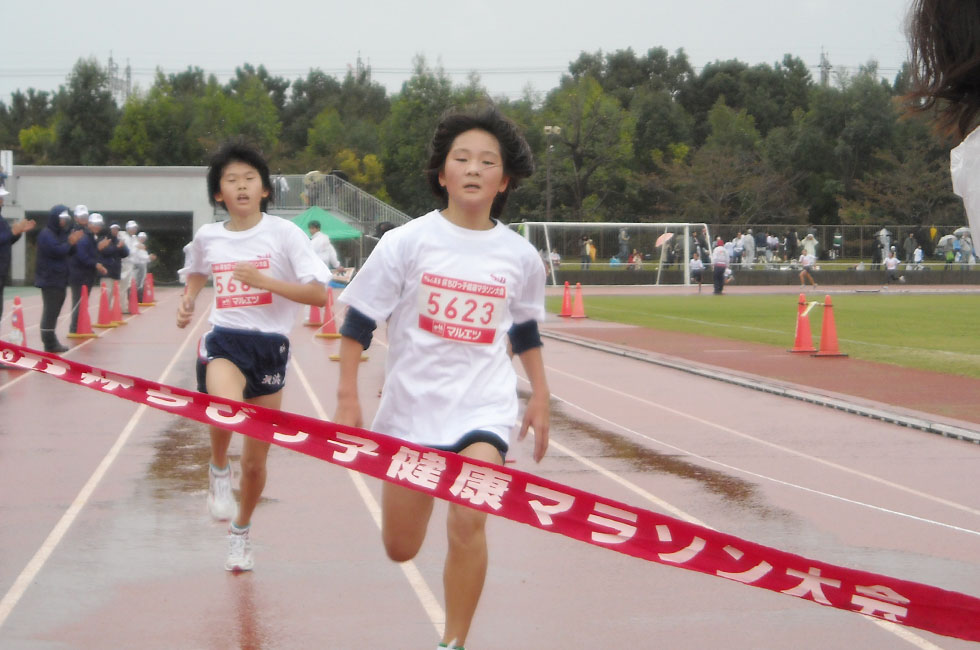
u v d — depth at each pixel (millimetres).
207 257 6449
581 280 53375
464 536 4207
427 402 4371
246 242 6305
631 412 12609
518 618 5391
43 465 9094
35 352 5016
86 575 6004
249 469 5863
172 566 6195
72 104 81188
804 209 77312
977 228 2145
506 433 4348
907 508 7883
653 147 83500
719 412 12633
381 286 4371
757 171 75938
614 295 45312
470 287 4359
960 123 2311
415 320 4410
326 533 6965
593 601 5676
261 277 5980
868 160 79625
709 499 8109
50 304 18203
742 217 75250
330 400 13297
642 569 6270
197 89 110750
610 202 78500
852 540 6969
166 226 51250
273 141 86250
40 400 12867
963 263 56250
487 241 4426
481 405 4363
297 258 6281
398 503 4324
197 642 4973
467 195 4359
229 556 6090
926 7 2246
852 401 12906
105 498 7895
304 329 24297
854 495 8305
